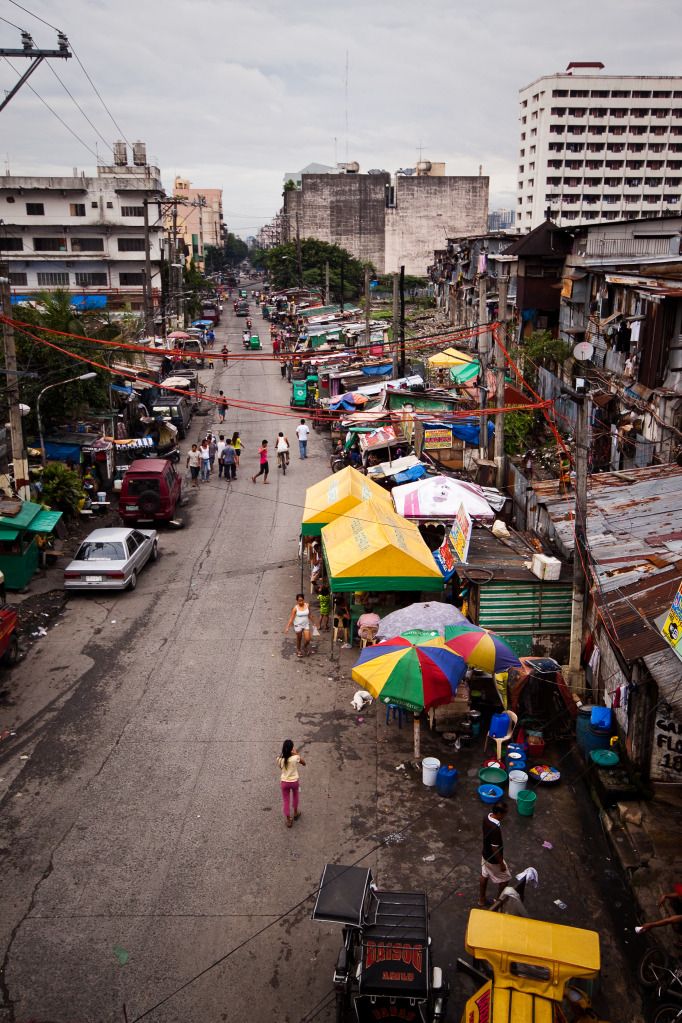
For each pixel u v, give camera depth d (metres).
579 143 106.12
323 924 9.29
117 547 19.66
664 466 17.11
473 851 10.57
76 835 10.80
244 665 15.89
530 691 13.24
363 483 20.67
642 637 10.62
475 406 30.20
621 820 10.84
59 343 27.36
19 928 9.13
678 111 105.38
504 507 22.61
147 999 8.20
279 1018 8.02
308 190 112.62
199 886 9.86
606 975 8.49
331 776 12.26
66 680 15.19
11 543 19.25
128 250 72.81
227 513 26.62
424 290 98.75
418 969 7.41
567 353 27.25
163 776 12.17
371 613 16.16
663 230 30.27
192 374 47.62
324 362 45.81
